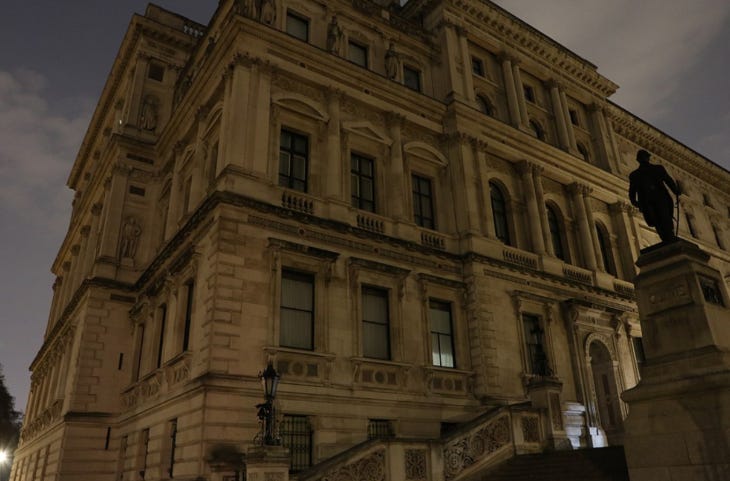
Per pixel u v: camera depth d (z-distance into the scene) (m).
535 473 18.45
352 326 24.41
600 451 18.75
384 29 34.16
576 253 37.56
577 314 32.59
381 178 29.44
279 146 26.45
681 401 12.84
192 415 20.52
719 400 12.23
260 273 22.81
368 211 28.55
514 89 38.38
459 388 27.03
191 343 23.06
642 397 13.54
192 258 24.39
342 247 25.64
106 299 33.47
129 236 35.59
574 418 30.09
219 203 22.78
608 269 39.56
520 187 35.97
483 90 37.34
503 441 20.38
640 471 13.15
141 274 34.84
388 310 26.42
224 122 25.98
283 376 21.69
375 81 30.84
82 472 29.94
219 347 20.72
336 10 32.09
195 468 19.27
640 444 13.30
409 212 29.80
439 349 27.66
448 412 25.83
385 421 24.12
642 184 15.82
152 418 25.52
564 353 31.89
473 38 38.03
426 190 32.06
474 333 28.34
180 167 32.94
